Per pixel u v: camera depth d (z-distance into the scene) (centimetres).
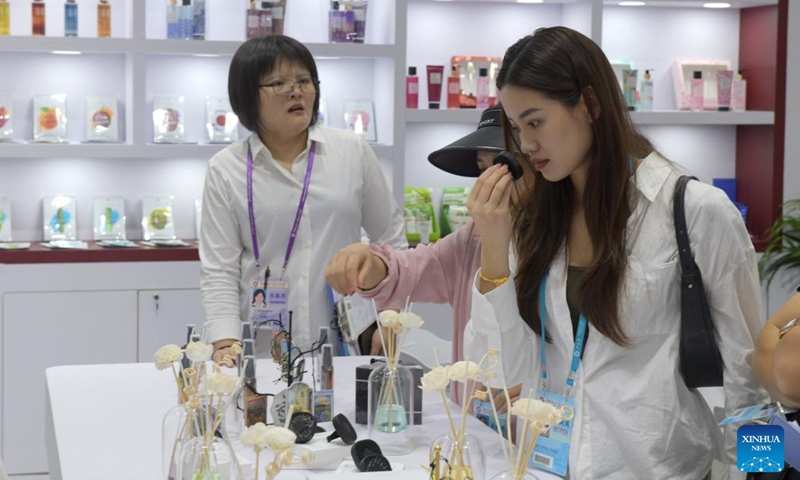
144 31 468
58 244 476
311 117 342
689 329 205
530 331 222
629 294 205
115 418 262
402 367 236
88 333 461
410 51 523
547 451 215
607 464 209
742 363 207
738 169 565
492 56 531
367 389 251
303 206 338
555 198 217
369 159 355
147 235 499
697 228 203
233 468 185
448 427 254
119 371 313
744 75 551
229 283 336
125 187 507
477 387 252
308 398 247
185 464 186
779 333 201
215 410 210
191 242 496
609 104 203
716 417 266
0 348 454
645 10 548
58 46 460
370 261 251
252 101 333
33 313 455
